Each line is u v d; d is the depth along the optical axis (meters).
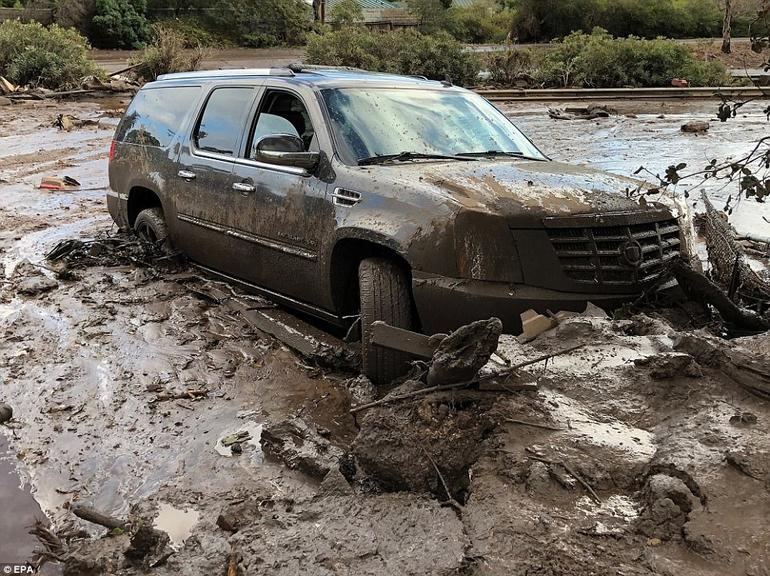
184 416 4.02
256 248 5.25
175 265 6.46
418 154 4.91
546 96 25.59
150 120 6.75
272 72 5.58
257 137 5.41
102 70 26.83
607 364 3.52
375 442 3.11
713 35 43.94
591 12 43.38
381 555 2.59
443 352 3.18
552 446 2.97
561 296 3.93
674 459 2.79
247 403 4.18
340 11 42.06
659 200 4.52
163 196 6.36
